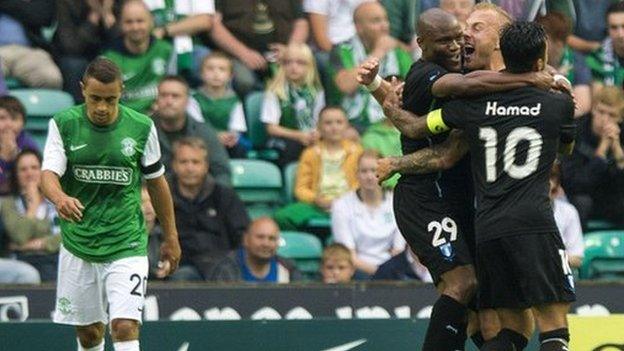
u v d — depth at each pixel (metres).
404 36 37.72
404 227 23.52
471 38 23.36
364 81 23.89
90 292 25.05
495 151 22.06
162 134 33.62
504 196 21.97
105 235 24.61
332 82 36.62
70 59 35.34
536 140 21.97
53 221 32.66
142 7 35.09
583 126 35.72
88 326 25.42
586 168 35.50
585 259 35.03
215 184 33.03
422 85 22.84
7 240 32.28
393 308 30.83
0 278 31.70
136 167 24.69
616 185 35.56
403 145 23.75
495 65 23.38
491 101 22.14
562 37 37.31
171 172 33.12
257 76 36.69
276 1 36.97
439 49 23.02
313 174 35.31
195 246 32.44
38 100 34.91
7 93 34.69
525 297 21.88
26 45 35.31
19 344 27.86
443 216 23.19
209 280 32.19
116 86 24.05
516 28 22.05
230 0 36.69
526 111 22.02
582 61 37.72
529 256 21.77
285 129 36.22
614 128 35.62
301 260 34.38
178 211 32.59
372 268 34.12
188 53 36.06
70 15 35.44
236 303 30.02
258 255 32.44
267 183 35.47
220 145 34.38
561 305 22.14
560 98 22.14
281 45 36.94
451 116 22.33
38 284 29.34
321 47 37.16
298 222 34.91
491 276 22.28
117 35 35.16
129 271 24.61
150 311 29.52
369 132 36.12
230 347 28.59
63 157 24.27
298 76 36.25
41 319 29.12
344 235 34.28
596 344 29.31
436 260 23.16
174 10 36.22
